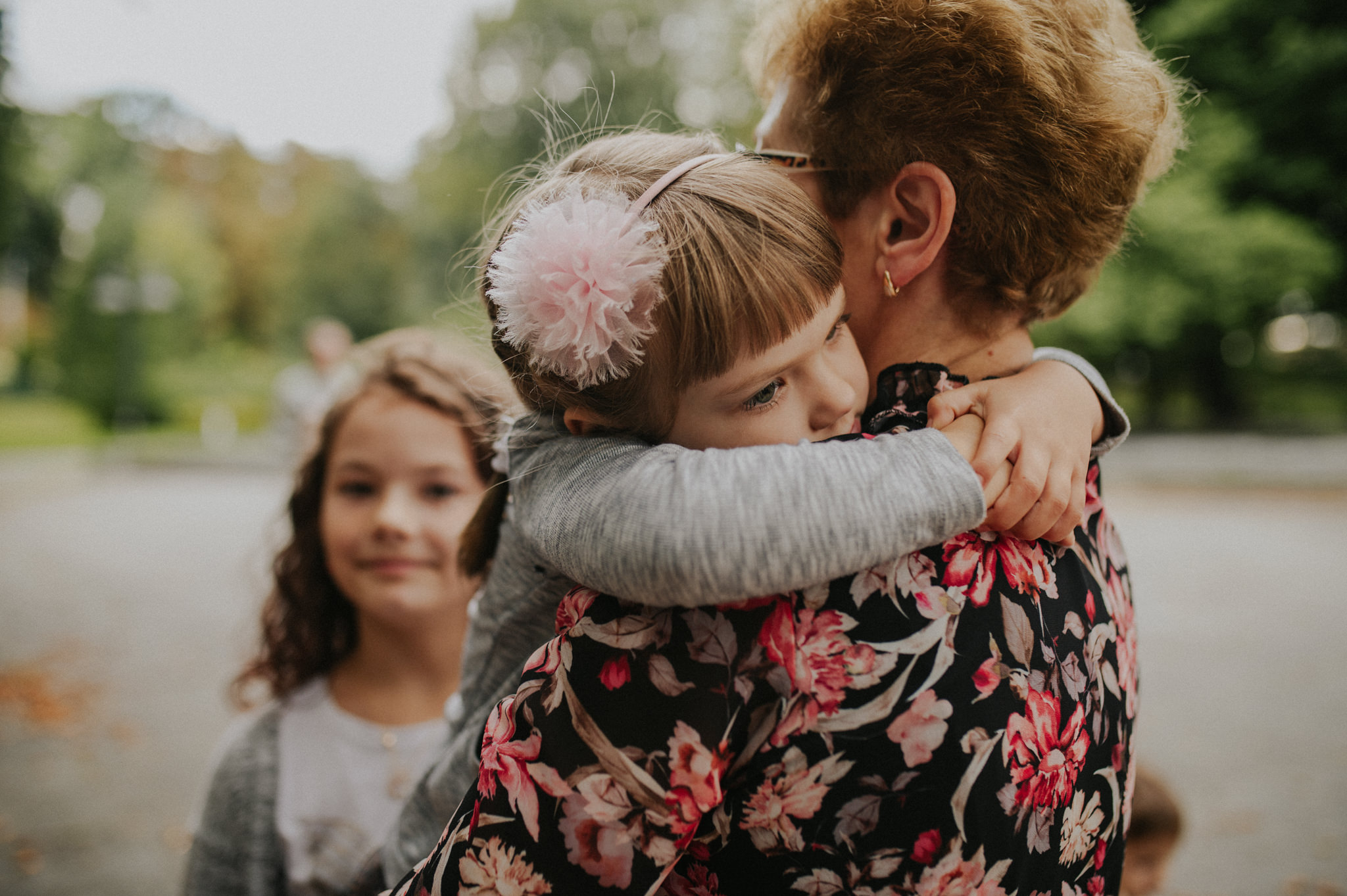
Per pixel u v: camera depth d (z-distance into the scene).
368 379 1.59
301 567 1.65
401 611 1.52
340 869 1.47
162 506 12.68
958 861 0.71
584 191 0.84
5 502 13.12
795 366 0.80
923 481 0.72
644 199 0.79
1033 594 0.79
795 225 0.79
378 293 36.31
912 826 0.71
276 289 37.16
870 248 0.92
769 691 0.72
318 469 1.64
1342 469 11.83
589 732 0.73
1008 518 0.77
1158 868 2.08
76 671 5.71
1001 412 0.82
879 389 0.90
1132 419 18.17
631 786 0.71
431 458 1.53
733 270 0.75
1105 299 14.57
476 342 1.07
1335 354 20.88
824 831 0.72
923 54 0.86
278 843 1.49
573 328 0.77
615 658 0.73
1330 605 6.55
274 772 1.52
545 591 0.94
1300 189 15.67
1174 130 1.03
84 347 26.19
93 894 3.30
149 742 4.64
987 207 0.86
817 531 0.68
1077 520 0.81
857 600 0.72
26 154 11.30
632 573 0.69
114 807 3.95
